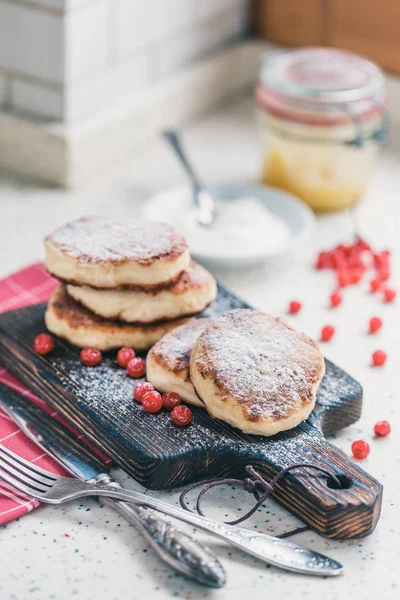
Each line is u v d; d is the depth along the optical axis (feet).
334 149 3.60
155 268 2.73
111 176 3.92
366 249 3.43
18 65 3.76
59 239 2.79
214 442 2.56
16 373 2.85
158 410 2.63
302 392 2.58
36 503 2.51
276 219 3.51
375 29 4.23
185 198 3.60
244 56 4.53
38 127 3.77
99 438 2.62
